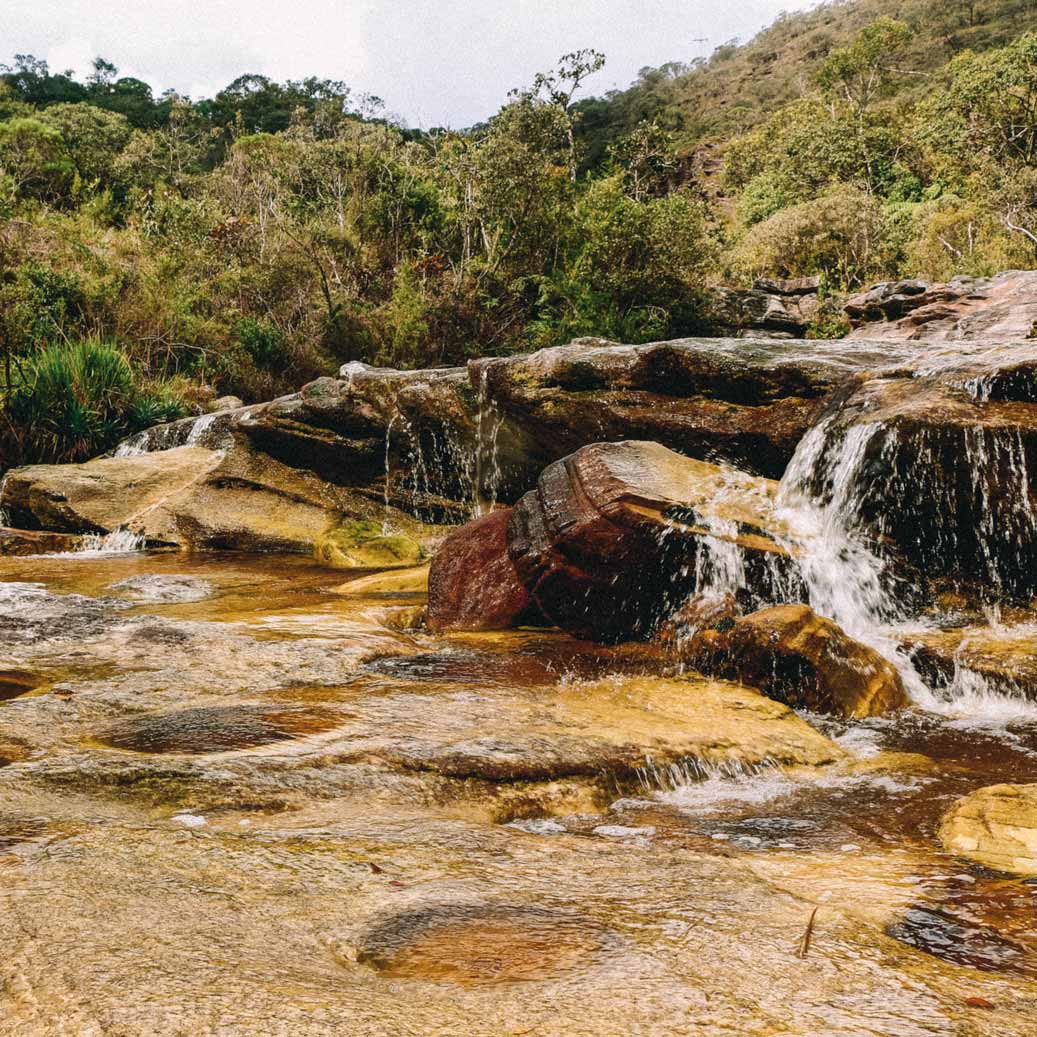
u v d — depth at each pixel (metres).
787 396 9.14
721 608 6.26
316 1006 1.53
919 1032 1.59
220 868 2.45
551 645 6.61
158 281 23.38
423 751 3.87
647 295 23.23
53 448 16.03
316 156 28.34
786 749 4.42
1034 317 16.42
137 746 3.88
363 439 13.11
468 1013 1.58
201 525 12.74
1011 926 2.48
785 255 37.25
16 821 2.84
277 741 3.97
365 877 2.47
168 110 78.25
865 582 6.95
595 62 25.12
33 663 5.41
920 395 7.48
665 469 7.45
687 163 87.31
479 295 24.19
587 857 2.83
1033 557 6.96
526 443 11.45
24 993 1.54
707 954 1.96
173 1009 1.48
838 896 2.66
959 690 5.70
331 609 7.65
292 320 24.80
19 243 22.84
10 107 58.62
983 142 39.38
